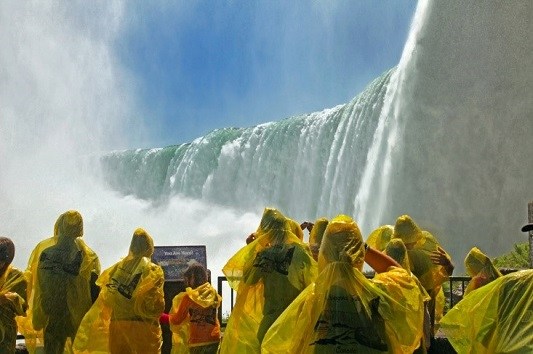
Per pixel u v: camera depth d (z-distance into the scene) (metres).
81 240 7.92
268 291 6.60
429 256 7.50
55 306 7.73
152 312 7.05
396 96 23.78
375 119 26.44
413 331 4.79
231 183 36.19
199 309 7.53
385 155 24.06
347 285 4.75
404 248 6.22
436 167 21.34
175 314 7.58
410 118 22.30
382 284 4.82
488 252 19.70
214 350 7.51
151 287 7.05
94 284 8.17
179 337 7.74
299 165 32.12
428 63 21.80
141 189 42.16
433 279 7.51
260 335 6.59
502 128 19.72
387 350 4.73
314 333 4.74
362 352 4.67
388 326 4.77
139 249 7.16
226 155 36.53
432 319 7.65
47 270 7.75
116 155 43.66
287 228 6.75
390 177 22.77
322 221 7.39
